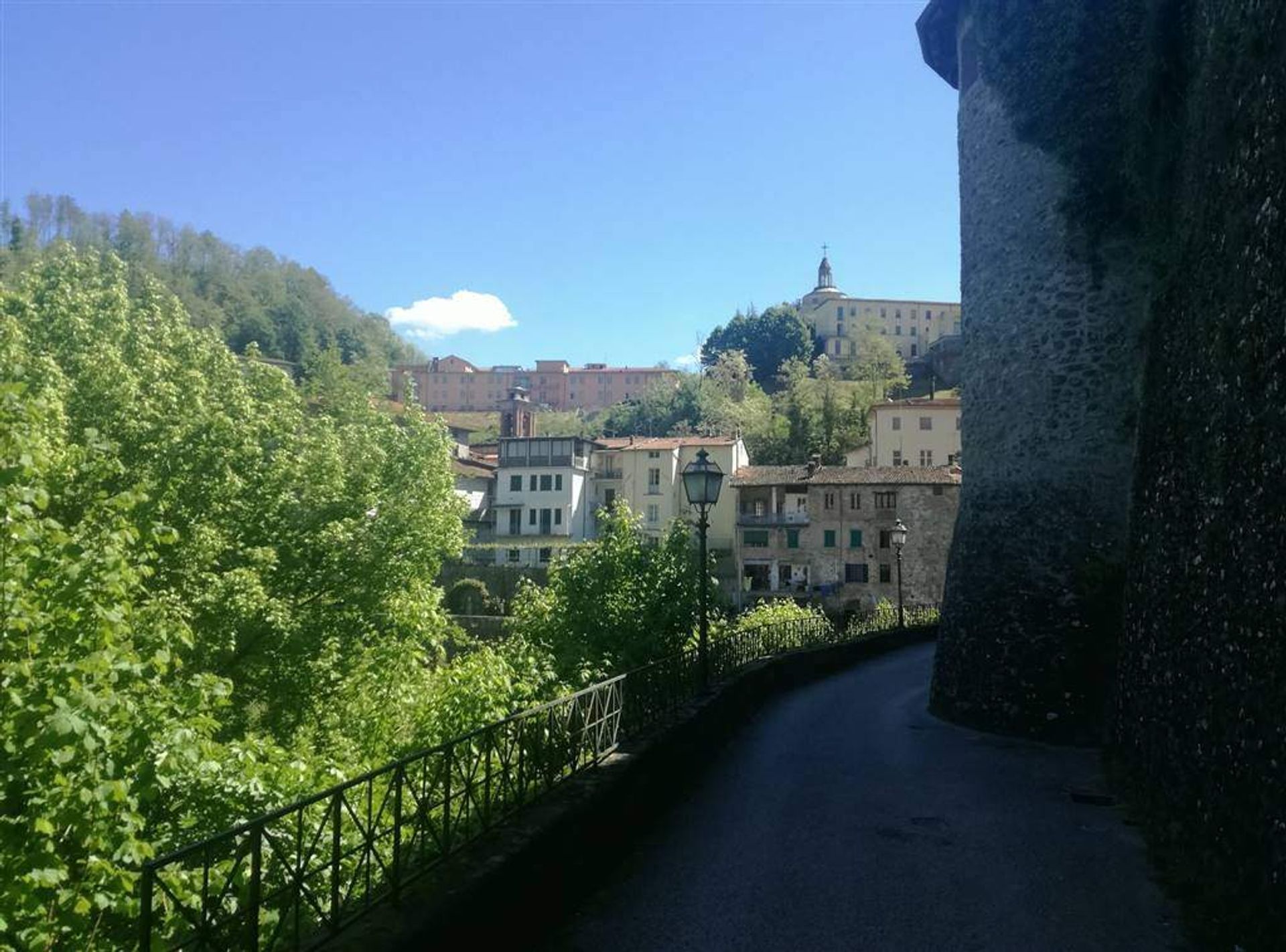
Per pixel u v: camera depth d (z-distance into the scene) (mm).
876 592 50375
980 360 14453
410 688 14930
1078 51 13008
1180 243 8773
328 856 4332
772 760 10773
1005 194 14039
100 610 5883
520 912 4820
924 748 11695
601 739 7422
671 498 60188
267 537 18781
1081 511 12656
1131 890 6223
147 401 16875
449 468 21922
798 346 108812
